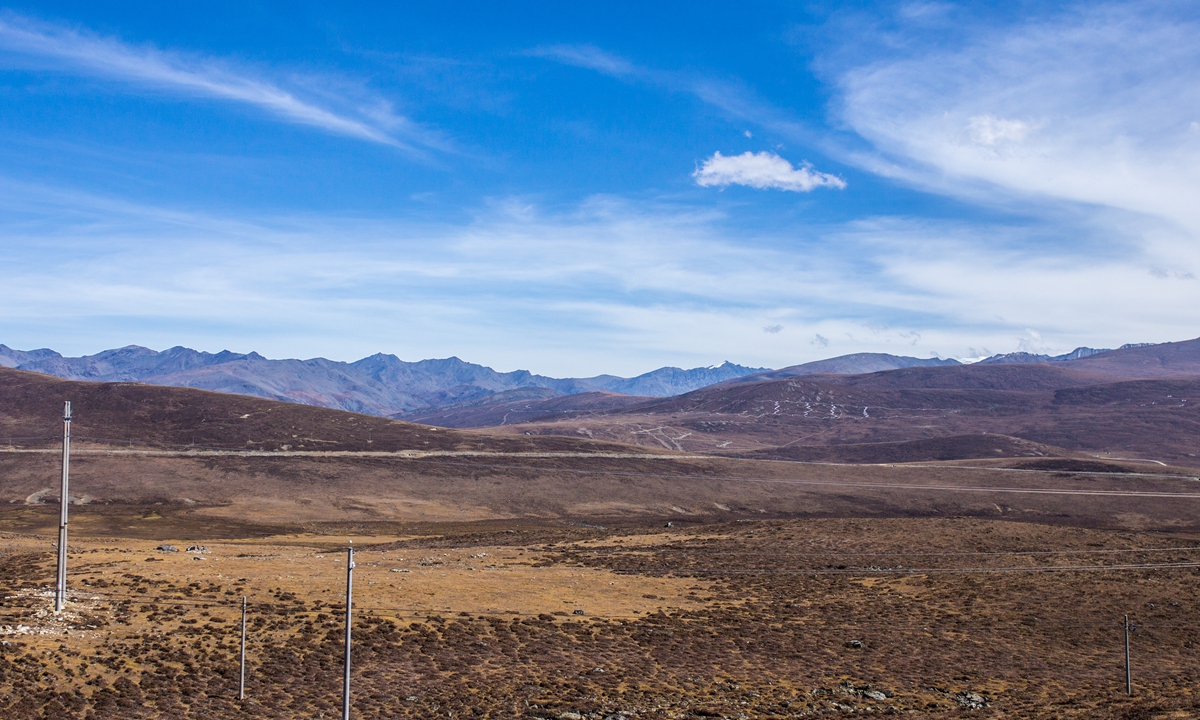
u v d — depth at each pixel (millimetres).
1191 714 53500
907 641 76000
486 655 64500
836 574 96625
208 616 67188
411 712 53438
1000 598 88312
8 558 86500
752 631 76000
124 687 52781
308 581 80250
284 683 56531
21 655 55312
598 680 61375
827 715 56688
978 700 61094
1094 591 90188
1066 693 63438
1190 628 80125
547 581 87938
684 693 60031
